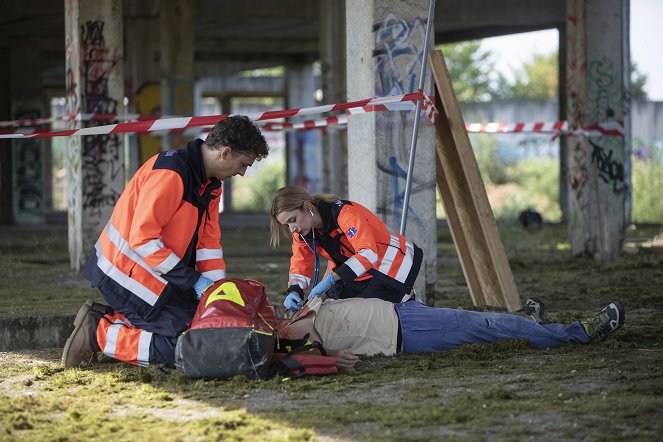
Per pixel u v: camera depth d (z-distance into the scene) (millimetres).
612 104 19125
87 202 17031
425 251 11828
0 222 36125
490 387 6848
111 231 7812
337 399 6727
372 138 11711
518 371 7496
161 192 7539
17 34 34844
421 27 11766
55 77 53000
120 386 7297
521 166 58438
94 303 8234
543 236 26203
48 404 6703
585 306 11578
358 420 6055
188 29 32719
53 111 70562
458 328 8453
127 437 5766
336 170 29891
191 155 7695
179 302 7914
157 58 39438
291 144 50531
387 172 11719
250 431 5840
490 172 58125
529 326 8555
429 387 7012
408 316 8422
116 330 7965
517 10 33531
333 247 8477
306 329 8062
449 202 11961
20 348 9617
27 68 35031
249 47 43406
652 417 5938
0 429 5996
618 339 8922
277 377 7352
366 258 8211
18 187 35562
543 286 14086
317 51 46594
